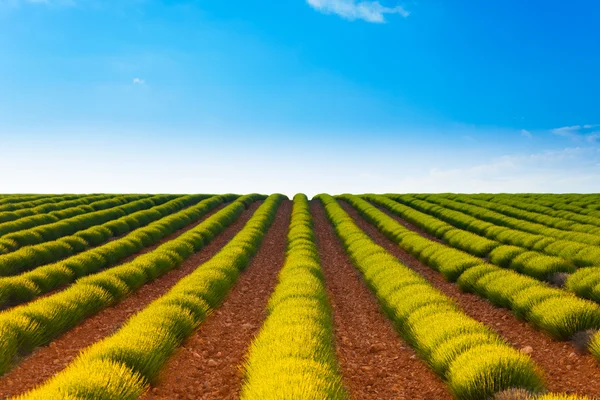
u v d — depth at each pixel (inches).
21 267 647.1
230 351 363.6
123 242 794.2
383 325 437.4
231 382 298.2
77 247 798.5
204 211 1460.4
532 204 1322.6
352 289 595.2
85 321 434.6
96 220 1103.0
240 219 1384.1
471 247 739.4
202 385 292.7
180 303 418.9
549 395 210.5
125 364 269.6
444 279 609.0
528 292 423.8
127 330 328.8
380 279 548.1
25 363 323.3
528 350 336.8
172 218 1143.6
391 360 344.2
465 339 300.4
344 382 301.1
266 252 877.8
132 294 549.6
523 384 239.8
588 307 349.4
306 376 224.4
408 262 757.3
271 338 313.1
